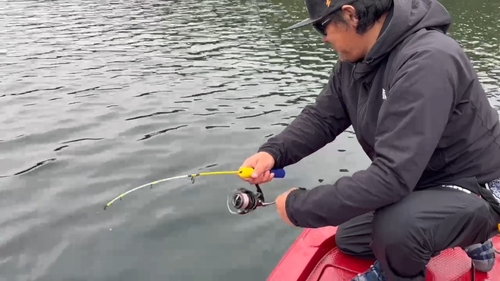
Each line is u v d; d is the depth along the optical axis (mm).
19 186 5562
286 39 14875
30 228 4758
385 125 2352
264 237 4602
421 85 2244
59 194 5387
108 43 13898
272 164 3021
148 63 11773
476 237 2584
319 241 3273
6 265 4242
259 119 7922
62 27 16141
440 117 2258
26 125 7590
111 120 7820
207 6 21484
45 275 4117
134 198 5277
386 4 2369
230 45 13992
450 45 2324
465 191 2520
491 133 2553
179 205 5129
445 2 23062
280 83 10211
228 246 4473
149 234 4648
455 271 2990
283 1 22844
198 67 11477
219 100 8961
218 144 6809
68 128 7453
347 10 2383
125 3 21828
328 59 12430
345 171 5973
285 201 2617
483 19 18938
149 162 6195
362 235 3080
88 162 6195
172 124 7629
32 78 10367
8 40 14047
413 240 2398
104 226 4777
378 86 2523
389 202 2389
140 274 4121
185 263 4250
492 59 12719
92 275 4113
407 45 2363
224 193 5352
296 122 3164
